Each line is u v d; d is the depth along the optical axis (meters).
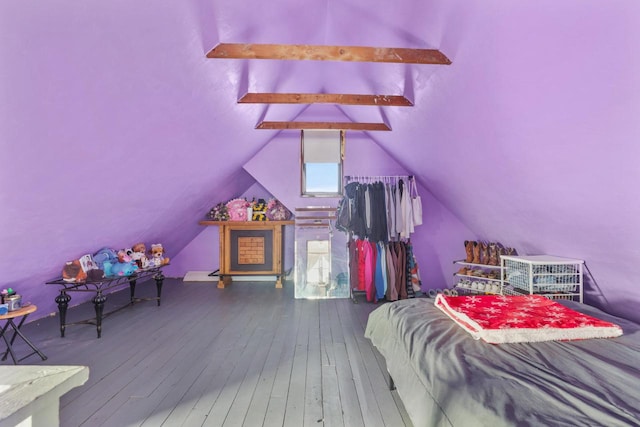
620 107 1.40
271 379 2.29
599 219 2.05
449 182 3.79
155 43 1.74
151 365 2.51
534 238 3.04
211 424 1.80
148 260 4.12
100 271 3.17
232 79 2.72
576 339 1.66
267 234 5.20
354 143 5.17
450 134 2.85
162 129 2.50
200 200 4.70
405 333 1.87
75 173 2.14
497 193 2.94
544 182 2.23
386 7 2.04
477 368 1.35
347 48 2.21
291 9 2.29
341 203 4.52
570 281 2.68
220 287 5.16
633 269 2.16
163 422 1.82
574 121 1.65
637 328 1.82
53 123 1.70
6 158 1.67
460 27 1.79
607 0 1.12
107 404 1.99
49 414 0.69
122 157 2.39
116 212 3.04
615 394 1.15
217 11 1.86
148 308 4.05
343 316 3.73
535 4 1.35
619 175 1.67
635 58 1.21
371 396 2.08
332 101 3.18
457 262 4.39
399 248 4.42
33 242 2.47
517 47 1.60
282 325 3.42
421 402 1.41
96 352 2.75
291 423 1.81
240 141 4.15
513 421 1.02
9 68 1.32
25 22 1.22
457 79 2.20
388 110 3.58
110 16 1.42
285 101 3.21
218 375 2.35
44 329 3.29
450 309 2.00
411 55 2.15
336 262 5.00
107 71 1.67
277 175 5.18
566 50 1.41
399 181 4.52
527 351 1.52
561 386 1.20
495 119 2.18
